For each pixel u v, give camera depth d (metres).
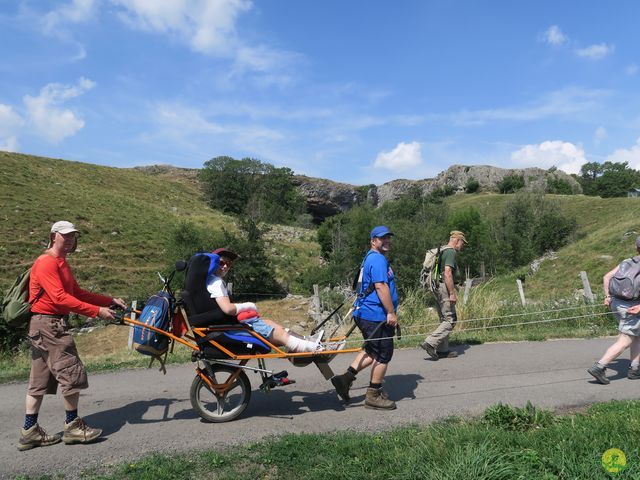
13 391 7.04
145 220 47.47
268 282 33.84
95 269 33.75
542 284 29.06
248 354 5.36
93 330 23.33
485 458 3.78
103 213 45.41
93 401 6.28
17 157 57.19
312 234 68.75
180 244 32.47
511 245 50.59
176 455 4.42
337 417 5.38
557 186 114.44
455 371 7.23
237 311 5.39
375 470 3.88
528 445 4.10
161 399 6.28
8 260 32.00
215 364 5.33
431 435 4.37
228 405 5.43
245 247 32.66
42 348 4.71
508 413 4.81
